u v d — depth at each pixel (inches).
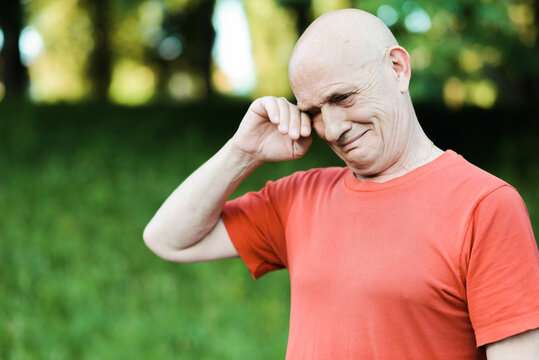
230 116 381.1
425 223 52.7
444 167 54.7
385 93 54.2
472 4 247.1
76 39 710.5
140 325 159.2
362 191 57.0
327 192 61.0
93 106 393.4
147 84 773.3
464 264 50.9
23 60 532.4
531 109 380.8
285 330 162.1
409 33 251.4
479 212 50.8
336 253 56.5
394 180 55.6
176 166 287.3
